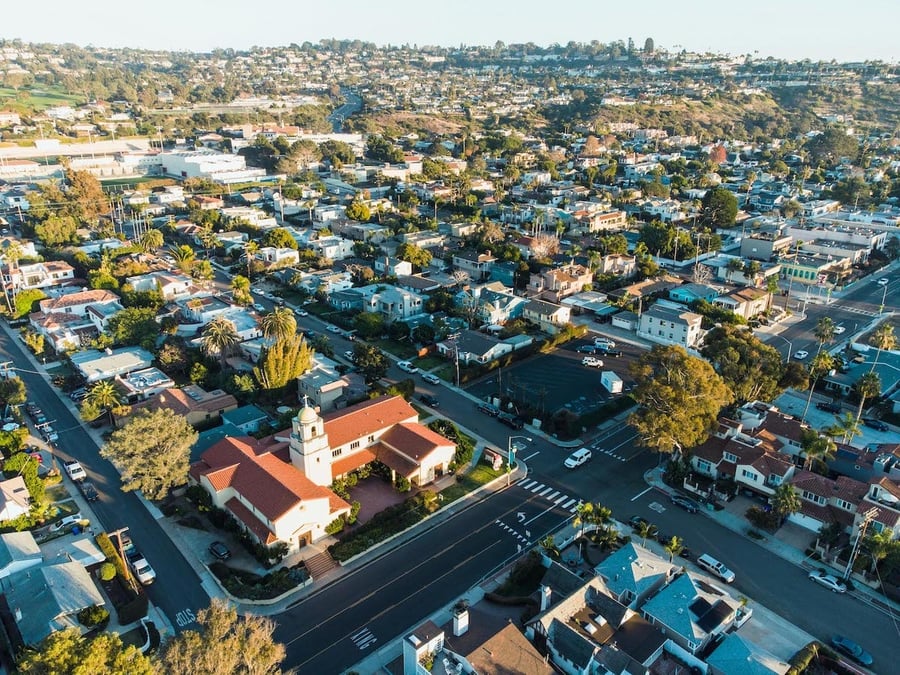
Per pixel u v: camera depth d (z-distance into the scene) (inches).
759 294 6584.6
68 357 5246.1
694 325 5762.8
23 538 3186.5
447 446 3843.5
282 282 7362.2
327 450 3575.3
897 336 6008.9
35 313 6033.5
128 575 2984.7
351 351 5585.6
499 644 2539.4
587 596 2842.0
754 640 2760.8
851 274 7696.9
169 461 3469.5
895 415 4670.3
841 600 2992.1
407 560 3230.8
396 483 3750.0
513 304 6314.0
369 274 7145.7
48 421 4426.7
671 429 3661.4
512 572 3083.2
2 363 5285.4
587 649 2559.1
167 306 6072.8
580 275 7096.5
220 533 3395.7
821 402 4837.6
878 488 3376.0
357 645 2731.3
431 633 2496.3
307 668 2618.1
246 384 4653.1
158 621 2834.6
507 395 4847.4
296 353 4766.2
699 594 2829.7
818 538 3366.1
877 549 3002.0
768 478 3644.2
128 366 4972.9
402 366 5310.0
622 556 3034.0
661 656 2679.6
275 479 3329.2
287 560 3189.0
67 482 3786.9
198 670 2134.6
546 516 3565.5
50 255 7588.6
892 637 2790.4
